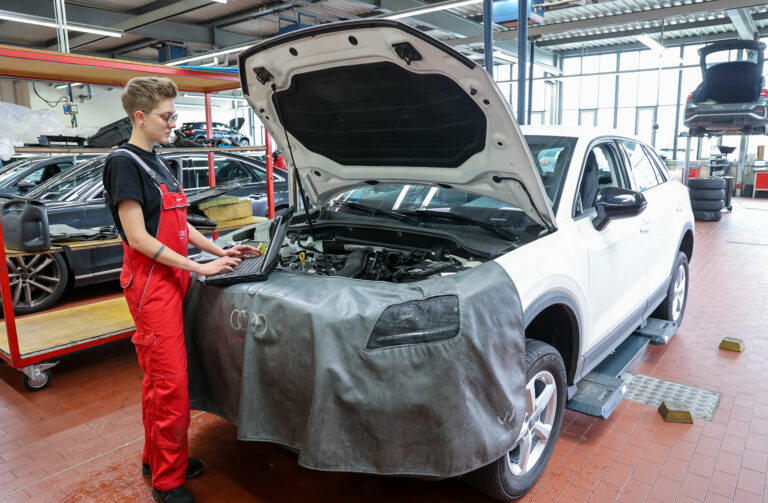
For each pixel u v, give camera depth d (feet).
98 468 8.55
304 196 9.68
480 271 6.51
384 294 6.12
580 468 8.34
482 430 5.81
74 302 17.88
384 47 6.41
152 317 6.80
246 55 7.57
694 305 16.96
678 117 59.57
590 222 8.89
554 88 67.51
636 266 10.52
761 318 15.60
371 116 7.94
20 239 12.12
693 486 7.86
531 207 7.89
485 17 18.53
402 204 10.15
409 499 7.60
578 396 8.77
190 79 15.08
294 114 8.61
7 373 12.43
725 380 11.51
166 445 7.24
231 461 8.66
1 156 10.74
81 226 17.53
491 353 5.92
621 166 10.87
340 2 44.32
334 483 8.04
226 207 16.65
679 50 58.44
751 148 55.83
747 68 33.78
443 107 7.14
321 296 6.18
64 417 10.31
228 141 16.87
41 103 63.00
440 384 5.60
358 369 5.65
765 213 39.83
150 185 6.67
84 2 44.16
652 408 10.32
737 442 9.07
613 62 63.31
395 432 5.62
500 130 6.89
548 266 7.36
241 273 7.06
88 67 12.24
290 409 6.16
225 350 6.90
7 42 55.16
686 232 13.65
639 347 11.27
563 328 8.34
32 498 7.79
